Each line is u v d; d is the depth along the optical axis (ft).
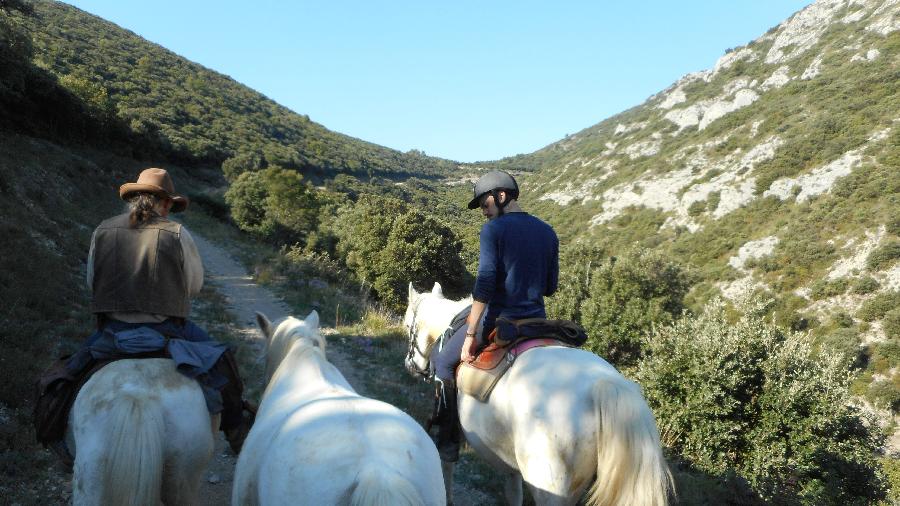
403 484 5.86
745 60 426.51
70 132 141.49
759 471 26.45
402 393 26.78
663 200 269.03
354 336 37.83
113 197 97.25
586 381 9.10
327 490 6.18
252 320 41.04
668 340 32.12
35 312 26.94
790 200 202.18
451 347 12.21
